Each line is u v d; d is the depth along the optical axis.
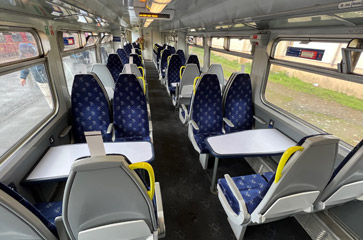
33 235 0.89
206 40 5.27
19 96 1.94
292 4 1.56
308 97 2.11
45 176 1.53
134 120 2.46
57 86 2.42
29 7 1.63
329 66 1.80
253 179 1.88
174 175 2.64
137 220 0.98
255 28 2.66
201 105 2.64
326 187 1.26
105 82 3.65
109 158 0.71
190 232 1.88
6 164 1.45
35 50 2.04
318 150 0.94
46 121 2.13
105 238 1.00
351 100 1.68
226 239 1.83
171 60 5.33
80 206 0.83
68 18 2.64
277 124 2.49
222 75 4.07
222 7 2.66
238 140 2.14
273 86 2.65
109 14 4.40
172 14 4.53
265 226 1.94
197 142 2.51
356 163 1.11
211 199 2.27
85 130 2.40
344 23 1.48
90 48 4.74
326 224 1.69
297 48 2.16
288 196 1.14
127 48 8.27
